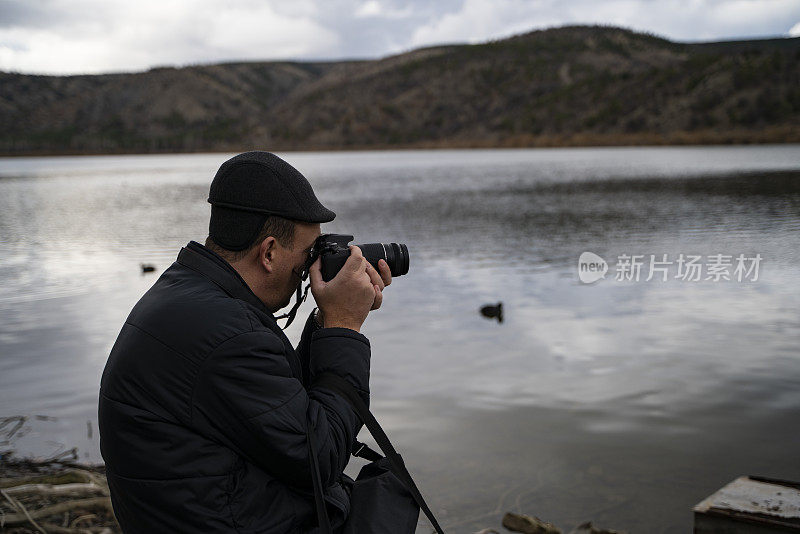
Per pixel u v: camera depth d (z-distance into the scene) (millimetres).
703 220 19188
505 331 7598
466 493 3736
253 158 1515
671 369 6059
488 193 33094
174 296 1440
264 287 1548
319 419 1445
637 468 4039
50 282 11797
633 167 56375
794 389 5434
